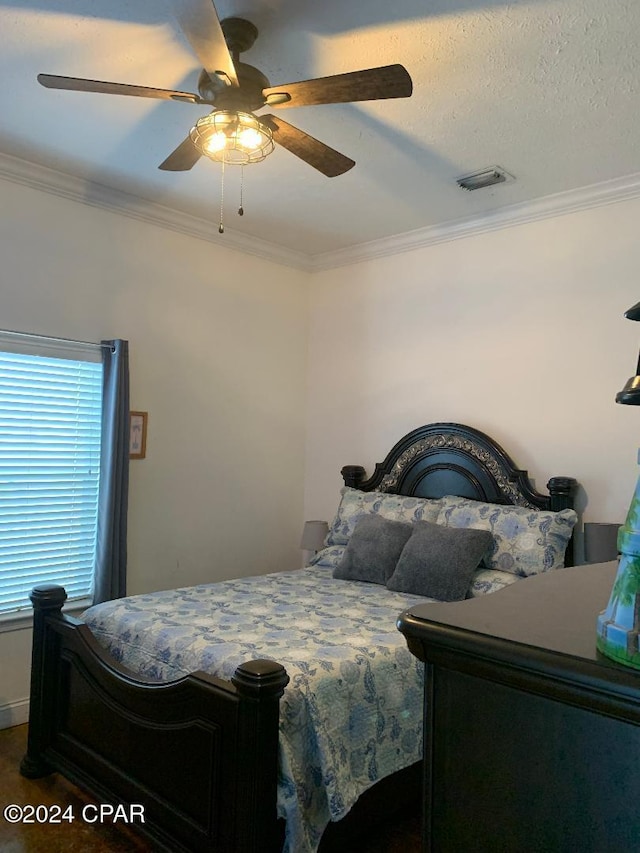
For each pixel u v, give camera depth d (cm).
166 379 395
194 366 411
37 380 341
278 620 260
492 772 71
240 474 438
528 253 371
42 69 241
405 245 427
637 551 65
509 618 79
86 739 249
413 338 424
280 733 187
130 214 376
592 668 62
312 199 366
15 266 329
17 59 235
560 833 65
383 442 437
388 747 216
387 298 441
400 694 224
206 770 191
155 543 388
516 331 374
